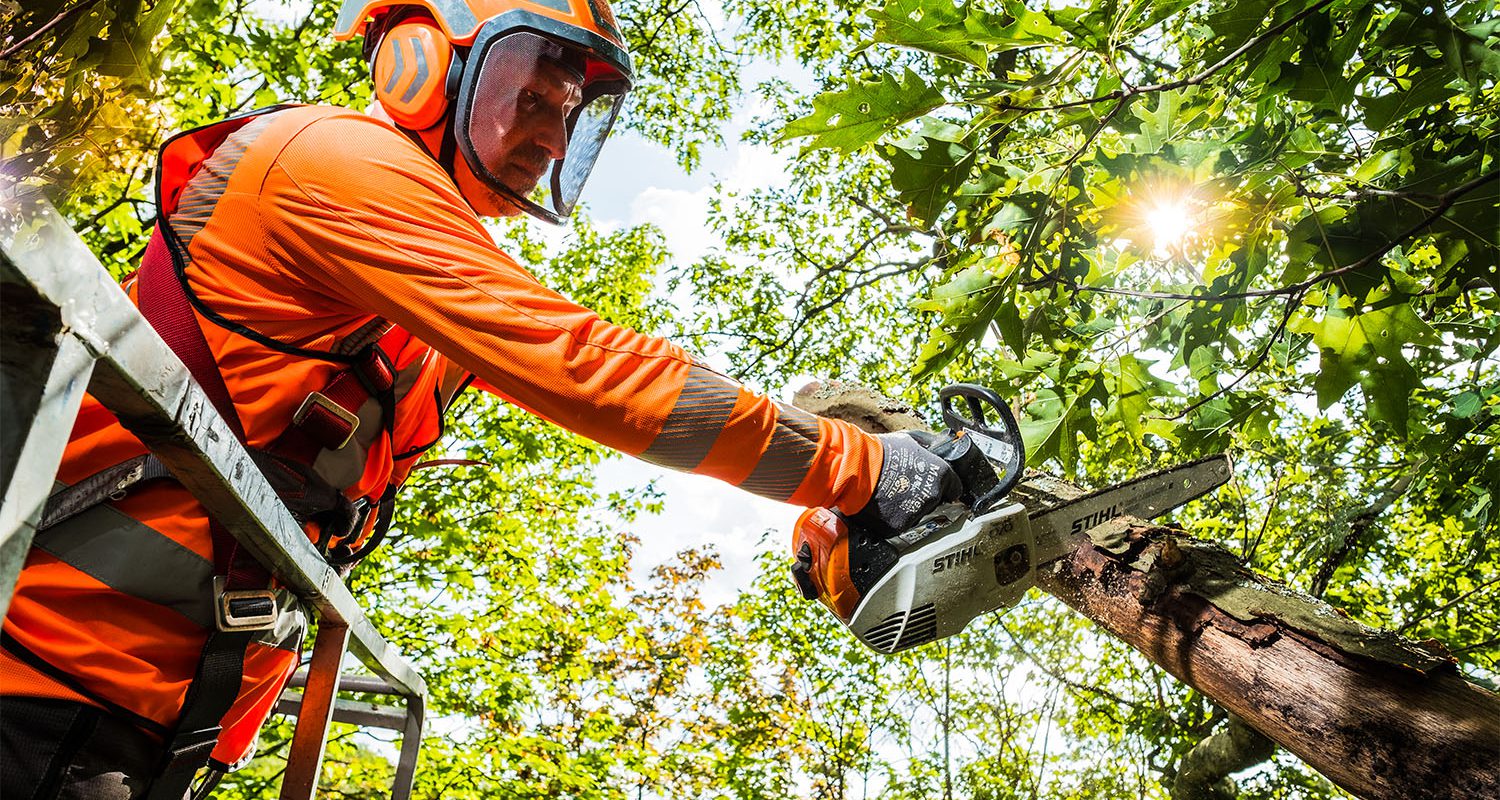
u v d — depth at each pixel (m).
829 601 1.49
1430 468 4.15
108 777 0.95
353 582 8.23
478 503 9.48
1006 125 2.22
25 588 0.90
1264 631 2.13
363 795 6.21
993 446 1.56
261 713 1.26
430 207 1.06
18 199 0.52
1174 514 9.52
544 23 1.30
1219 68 2.04
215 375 1.03
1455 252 2.30
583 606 10.66
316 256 1.02
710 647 16.84
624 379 1.07
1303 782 9.77
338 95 6.50
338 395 1.10
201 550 0.97
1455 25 2.04
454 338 1.02
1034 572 1.55
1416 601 9.37
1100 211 2.36
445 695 8.01
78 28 0.82
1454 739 1.76
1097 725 11.84
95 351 0.60
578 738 8.48
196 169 1.09
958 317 2.49
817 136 2.06
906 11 1.96
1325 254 2.33
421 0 1.30
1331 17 2.12
